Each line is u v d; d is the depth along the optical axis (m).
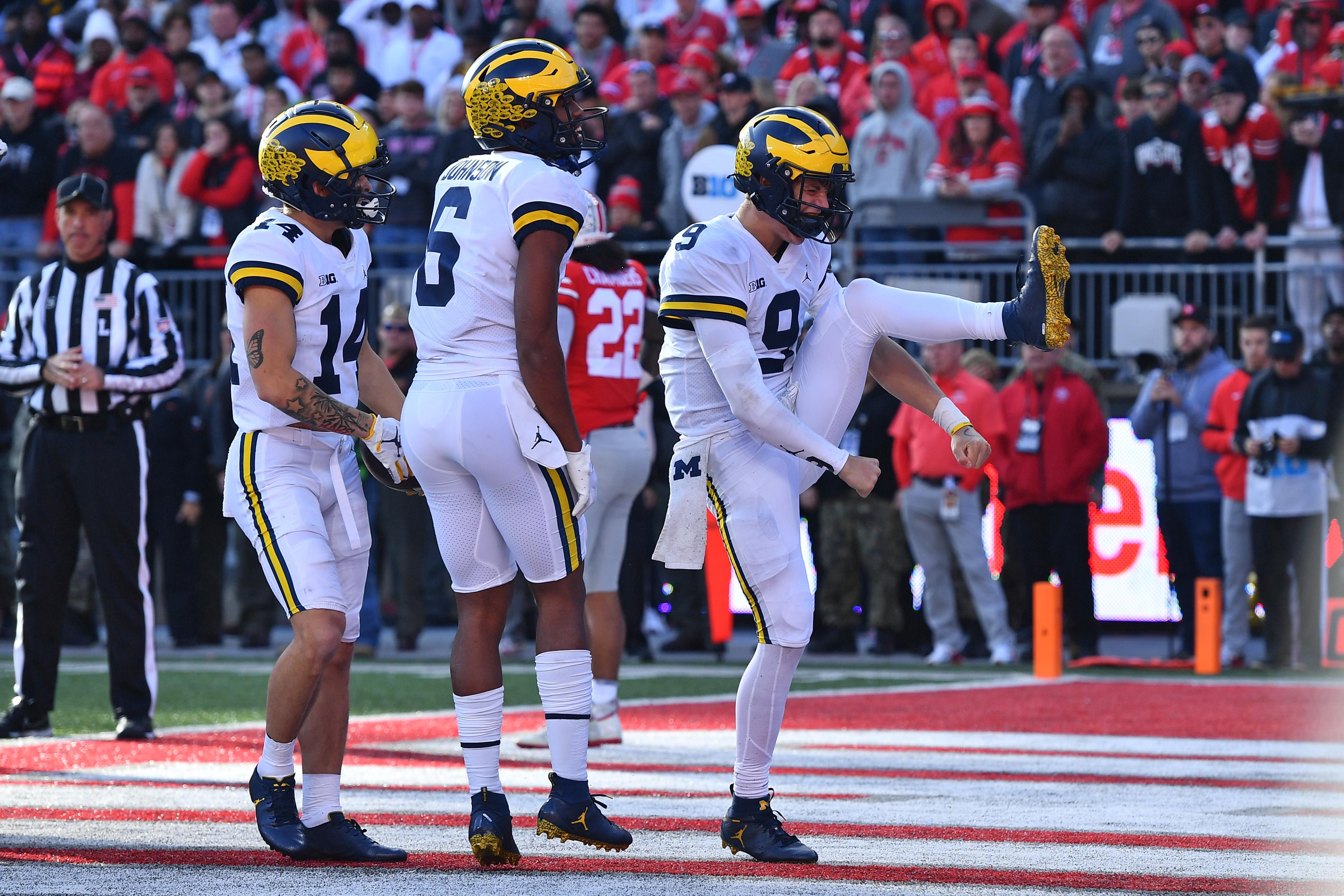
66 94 53.22
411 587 39.22
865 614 39.53
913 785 17.94
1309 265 37.62
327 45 49.41
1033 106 41.38
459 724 13.27
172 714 25.72
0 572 42.38
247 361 13.33
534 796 17.06
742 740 13.54
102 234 22.61
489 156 13.49
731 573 38.56
